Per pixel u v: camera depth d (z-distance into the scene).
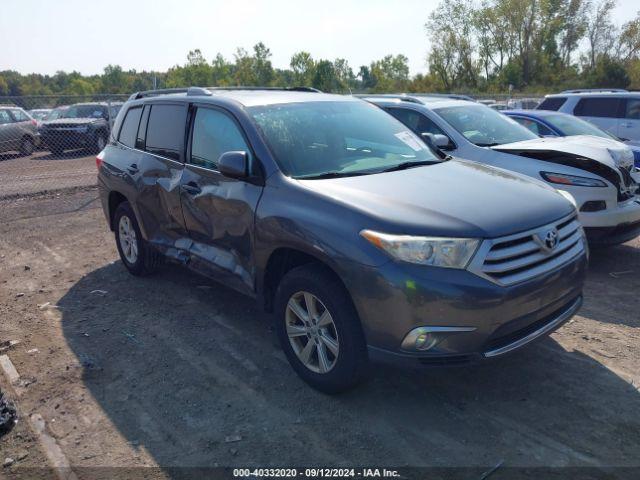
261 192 3.91
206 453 3.18
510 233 3.24
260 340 4.50
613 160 5.85
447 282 3.05
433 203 3.41
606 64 44.50
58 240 7.62
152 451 3.21
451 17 51.66
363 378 3.49
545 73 51.59
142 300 5.38
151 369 4.10
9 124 17.83
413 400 3.61
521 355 4.14
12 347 4.50
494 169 4.41
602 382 3.75
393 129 4.87
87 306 5.29
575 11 52.53
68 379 3.99
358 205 3.38
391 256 3.12
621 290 5.42
